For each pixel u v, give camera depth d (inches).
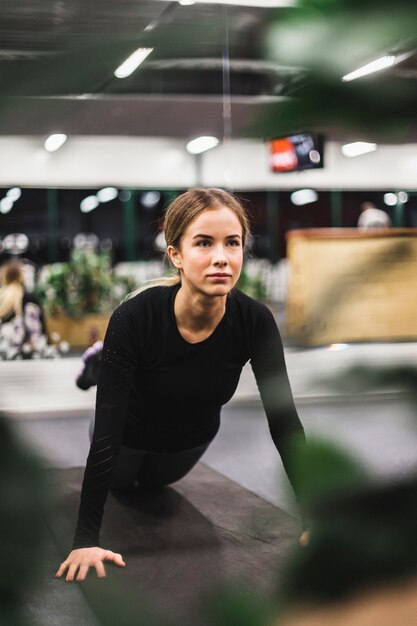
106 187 353.4
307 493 13.5
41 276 313.3
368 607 12.9
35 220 374.0
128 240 427.5
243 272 267.7
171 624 15.9
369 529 13.2
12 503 14.7
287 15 13.7
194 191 58.7
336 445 13.4
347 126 13.6
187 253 48.9
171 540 89.4
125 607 18.5
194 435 97.8
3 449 14.9
